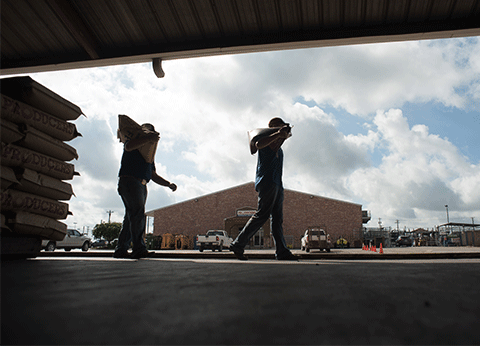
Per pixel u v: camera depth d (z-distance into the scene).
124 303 0.90
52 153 3.10
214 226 30.81
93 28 4.98
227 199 31.25
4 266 2.13
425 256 5.43
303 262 3.24
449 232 34.41
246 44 5.00
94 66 5.38
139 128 4.11
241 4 4.59
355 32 4.75
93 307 0.84
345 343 0.57
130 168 4.08
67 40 5.13
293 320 0.73
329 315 0.79
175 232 30.97
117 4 4.63
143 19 4.83
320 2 4.49
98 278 1.48
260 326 0.68
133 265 2.41
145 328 0.65
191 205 31.39
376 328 0.67
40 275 1.58
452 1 4.38
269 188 4.27
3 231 2.72
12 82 2.81
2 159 2.62
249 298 1.00
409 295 1.09
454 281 1.51
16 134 2.71
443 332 0.65
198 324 0.69
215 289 1.18
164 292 1.10
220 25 4.90
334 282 1.42
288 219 30.14
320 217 29.94
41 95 2.89
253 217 4.31
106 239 30.11
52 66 5.36
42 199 3.00
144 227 4.23
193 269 2.05
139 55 5.20
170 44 5.16
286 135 4.23
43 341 0.55
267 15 4.71
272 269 2.10
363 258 5.21
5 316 0.73
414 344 0.57
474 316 0.80
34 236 3.02
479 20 4.52
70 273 1.69
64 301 0.92
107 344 0.54
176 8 4.68
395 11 4.54
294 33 4.90
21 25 4.83
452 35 4.61
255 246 29.25
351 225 29.62
